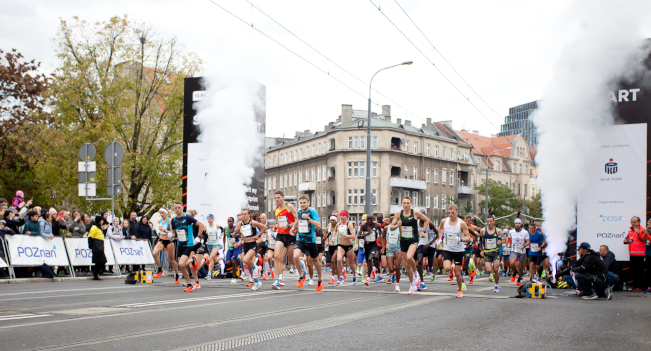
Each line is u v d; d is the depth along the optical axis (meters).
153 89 34.31
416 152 77.69
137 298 11.06
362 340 6.48
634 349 6.33
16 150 34.19
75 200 32.38
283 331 7.03
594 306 10.89
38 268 17.22
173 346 6.03
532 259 17.00
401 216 12.60
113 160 18.78
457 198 81.06
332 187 74.88
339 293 12.58
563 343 6.58
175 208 12.99
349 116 78.62
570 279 15.39
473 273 17.23
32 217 16.34
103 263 17.36
